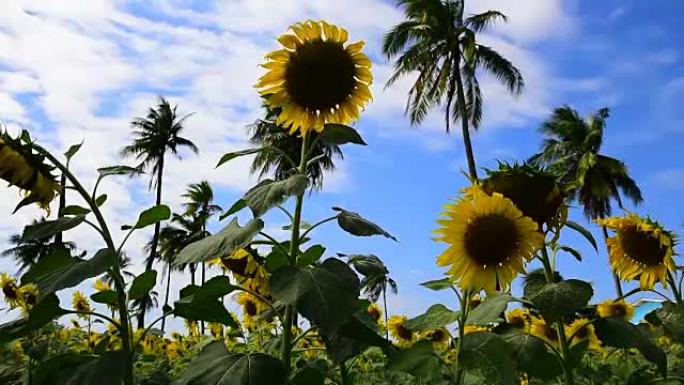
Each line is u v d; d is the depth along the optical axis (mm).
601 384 4500
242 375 2730
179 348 9008
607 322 3293
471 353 3133
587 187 49031
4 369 4754
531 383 3895
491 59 33688
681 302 4023
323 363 4160
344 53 3512
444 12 33406
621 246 4379
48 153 3074
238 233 2826
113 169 3219
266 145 3248
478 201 3184
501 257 3156
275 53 3512
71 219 2980
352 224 3070
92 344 6598
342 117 3555
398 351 3299
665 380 3521
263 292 4312
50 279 2754
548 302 2977
